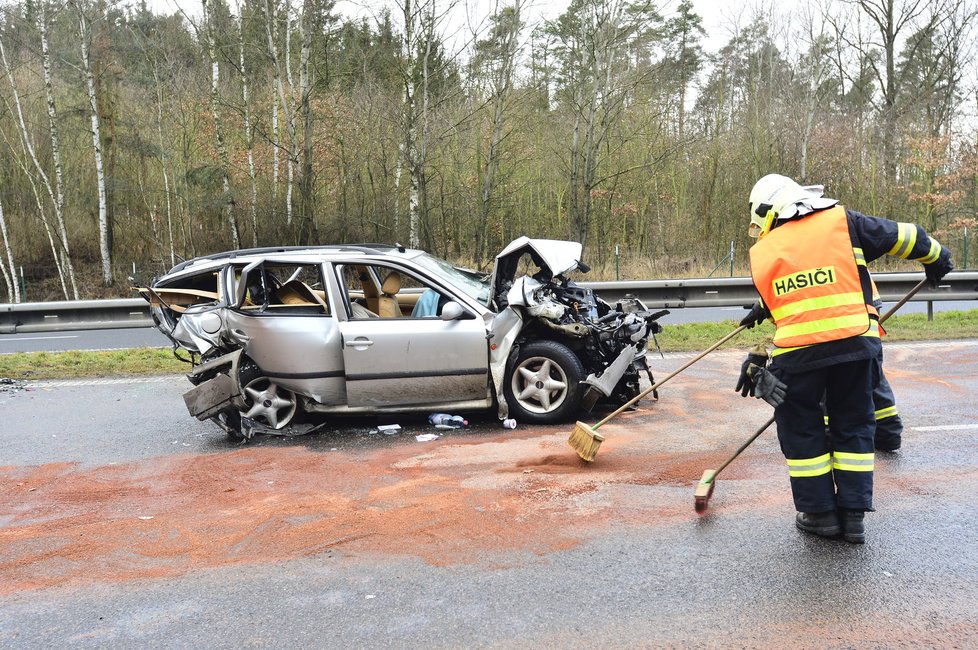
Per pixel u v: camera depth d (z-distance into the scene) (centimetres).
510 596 361
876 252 413
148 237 3341
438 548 418
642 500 477
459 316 659
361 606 357
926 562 379
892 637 313
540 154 3070
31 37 2916
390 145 2748
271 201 2659
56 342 1377
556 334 685
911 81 3120
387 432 666
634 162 3061
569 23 2234
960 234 2684
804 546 403
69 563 420
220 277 733
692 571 379
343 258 694
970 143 2714
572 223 2386
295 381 670
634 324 689
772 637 317
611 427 649
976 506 448
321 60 2678
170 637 338
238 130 2931
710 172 3200
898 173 2911
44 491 547
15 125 3061
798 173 2984
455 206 3005
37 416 788
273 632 338
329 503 493
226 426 657
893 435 546
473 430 665
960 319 1151
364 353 662
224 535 449
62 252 3073
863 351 388
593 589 364
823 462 407
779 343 403
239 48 2625
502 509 469
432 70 2105
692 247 3164
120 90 3159
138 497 525
